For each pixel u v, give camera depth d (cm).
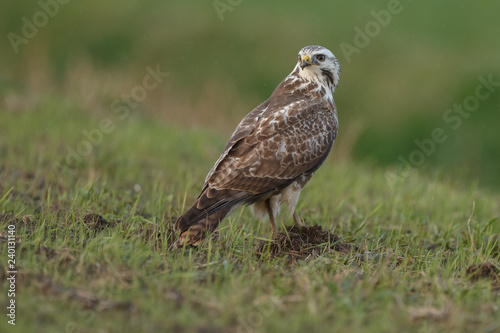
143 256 1173
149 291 1021
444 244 1475
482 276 1203
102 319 938
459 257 1335
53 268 1088
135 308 970
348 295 1040
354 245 1379
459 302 1041
